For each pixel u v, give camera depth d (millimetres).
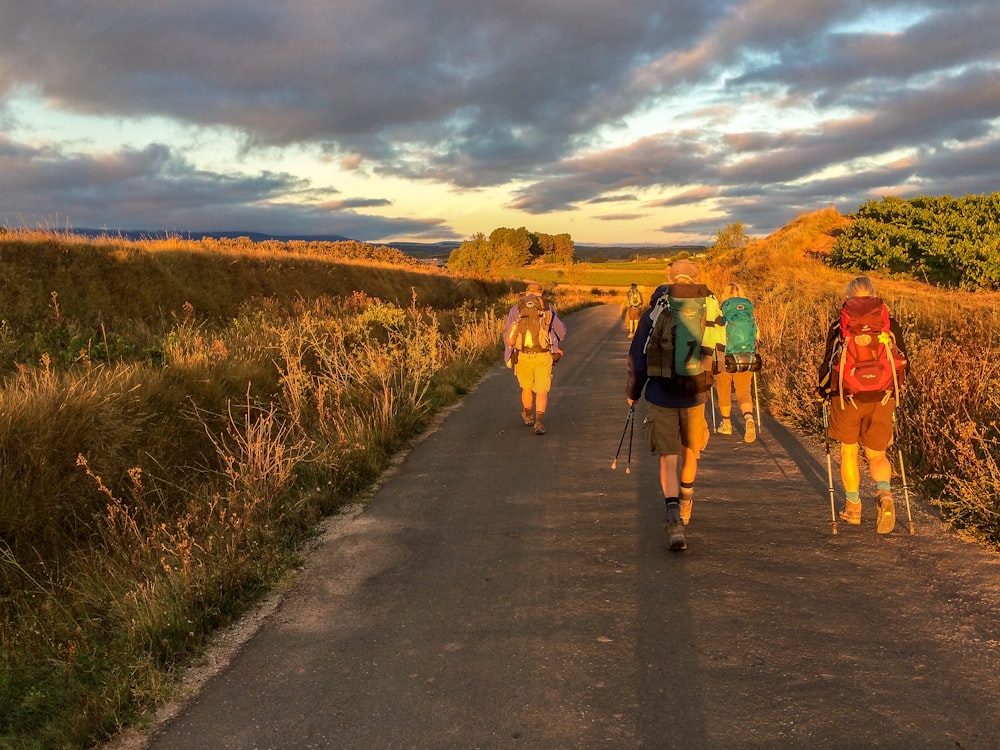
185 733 2850
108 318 15234
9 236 16656
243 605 3992
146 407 6711
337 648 3492
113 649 3496
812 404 8242
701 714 2805
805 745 2588
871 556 4391
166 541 4773
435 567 4484
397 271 34750
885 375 4641
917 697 2865
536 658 3299
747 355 7441
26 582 4422
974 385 6945
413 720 2855
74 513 5109
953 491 5012
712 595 3900
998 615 3551
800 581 4047
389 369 10258
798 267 27422
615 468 6754
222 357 9109
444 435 8445
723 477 6352
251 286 22812
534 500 5809
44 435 5410
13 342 9758
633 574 4238
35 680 3305
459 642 3494
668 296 4742
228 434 7117
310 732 2809
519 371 8500
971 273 20297
